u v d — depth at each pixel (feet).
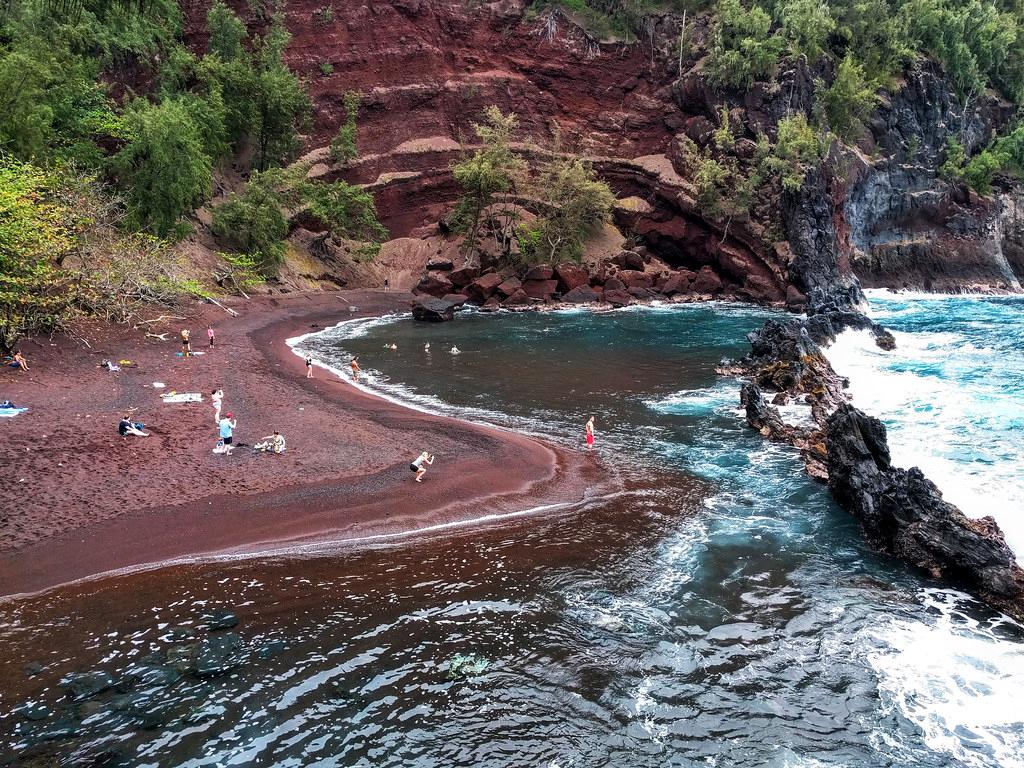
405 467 76.13
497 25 322.14
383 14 304.30
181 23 271.69
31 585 49.52
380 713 37.42
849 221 280.51
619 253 276.82
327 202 256.52
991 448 83.82
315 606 48.32
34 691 38.11
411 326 203.62
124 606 47.39
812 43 286.25
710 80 290.35
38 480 66.90
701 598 50.88
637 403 113.50
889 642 45.52
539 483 74.49
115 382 108.88
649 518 66.03
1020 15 363.15
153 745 34.27
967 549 53.83
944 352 151.12
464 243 273.33
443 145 307.99
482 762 34.09
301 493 67.62
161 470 71.77
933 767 34.42
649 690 40.11
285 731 35.78
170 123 177.99
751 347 156.76
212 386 111.45
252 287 218.38
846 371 132.67
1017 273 311.68
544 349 164.76
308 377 125.18
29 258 122.11
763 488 74.64
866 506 63.21
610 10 328.29
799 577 54.49
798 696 39.88
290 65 290.97
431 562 55.67
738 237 264.93
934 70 321.32
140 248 171.12
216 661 41.34
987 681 41.45
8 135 147.74
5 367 108.17
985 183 309.42
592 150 319.27
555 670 41.75
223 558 55.01
